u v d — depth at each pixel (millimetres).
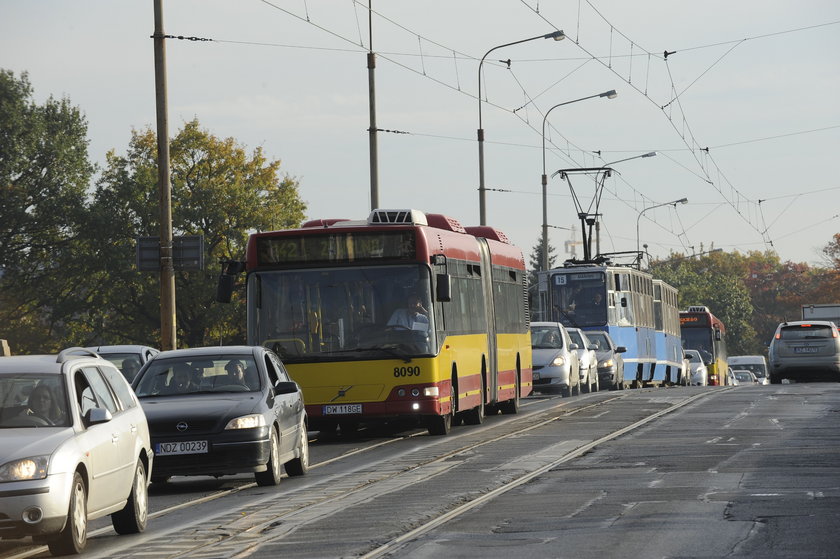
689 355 179750
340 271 60688
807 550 25984
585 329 129000
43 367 31781
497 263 77500
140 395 45844
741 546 26688
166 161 75188
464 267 68500
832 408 73062
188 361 46906
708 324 197500
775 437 54781
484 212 129375
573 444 55031
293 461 47875
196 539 31609
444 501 37062
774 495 35312
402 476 45312
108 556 29234
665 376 156125
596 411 76500
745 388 102062
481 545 28266
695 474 41406
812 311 199375
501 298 77875
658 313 154000
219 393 45531
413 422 77312
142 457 35094
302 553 28250
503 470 45594
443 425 64000
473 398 68375
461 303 67000
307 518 34656
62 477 28984
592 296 129500
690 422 64875
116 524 33656
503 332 77438
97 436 31312
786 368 122000
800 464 43594
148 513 38750
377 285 60531
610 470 43844
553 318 130250
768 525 29656
